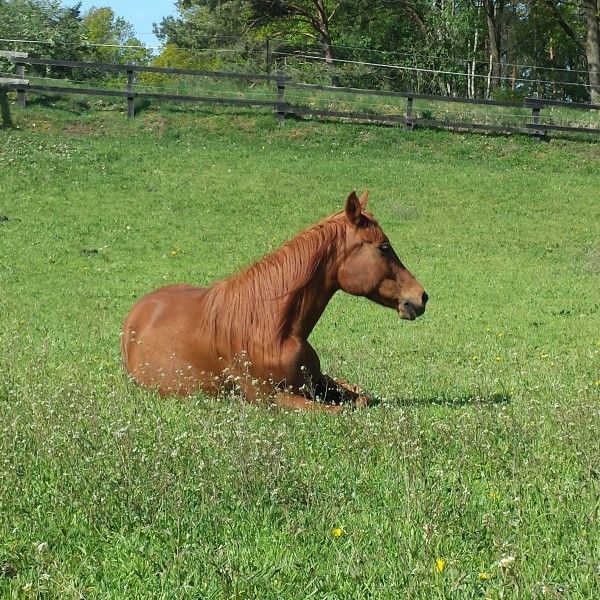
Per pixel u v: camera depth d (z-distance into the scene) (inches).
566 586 158.1
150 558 172.4
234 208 896.3
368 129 1161.4
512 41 2383.1
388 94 1179.3
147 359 331.3
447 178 1039.0
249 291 312.5
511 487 208.4
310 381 307.7
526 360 452.4
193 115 1151.0
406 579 160.6
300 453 233.0
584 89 2477.9
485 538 180.9
